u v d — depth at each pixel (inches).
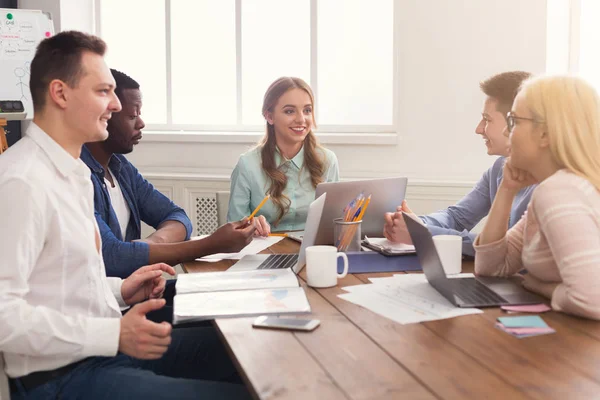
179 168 160.2
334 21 152.9
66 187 59.8
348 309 57.7
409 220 62.9
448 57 138.5
